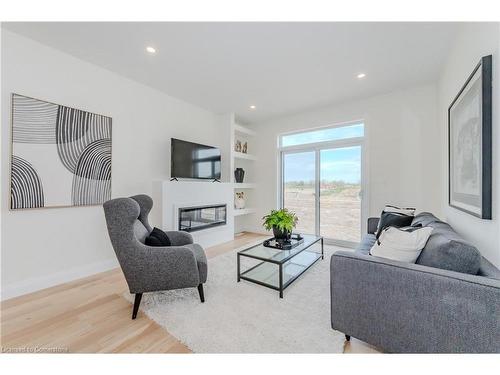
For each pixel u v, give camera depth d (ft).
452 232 4.83
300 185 14.49
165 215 10.14
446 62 8.09
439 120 9.54
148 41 7.12
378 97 11.37
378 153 11.38
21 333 4.98
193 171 12.00
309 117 13.74
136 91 9.95
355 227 12.30
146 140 10.39
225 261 9.66
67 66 7.84
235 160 16.22
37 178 7.11
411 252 4.48
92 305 6.15
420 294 3.62
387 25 6.33
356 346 4.55
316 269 8.69
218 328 5.08
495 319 3.08
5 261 6.61
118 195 9.32
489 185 4.40
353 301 4.32
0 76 6.53
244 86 10.36
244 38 6.94
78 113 8.02
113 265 8.98
